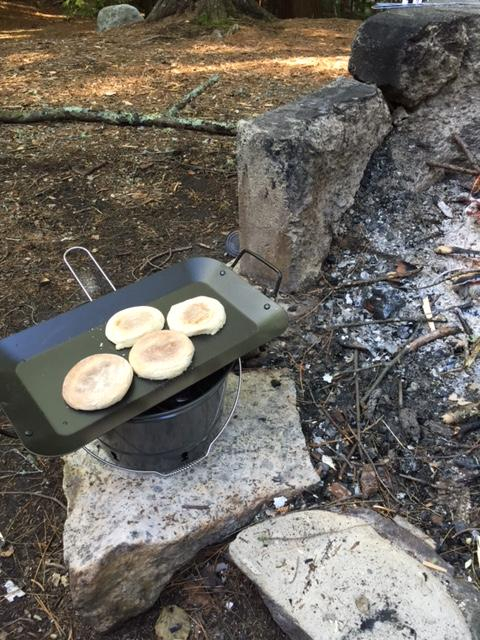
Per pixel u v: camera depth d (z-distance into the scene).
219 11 3.20
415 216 1.26
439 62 1.18
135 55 2.68
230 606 0.76
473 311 1.08
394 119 1.24
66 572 0.81
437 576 0.70
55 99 2.14
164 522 0.75
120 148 1.81
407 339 1.05
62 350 0.81
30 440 0.67
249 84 2.28
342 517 0.77
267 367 1.00
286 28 3.17
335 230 1.20
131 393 0.73
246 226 1.14
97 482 0.80
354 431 0.91
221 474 0.81
